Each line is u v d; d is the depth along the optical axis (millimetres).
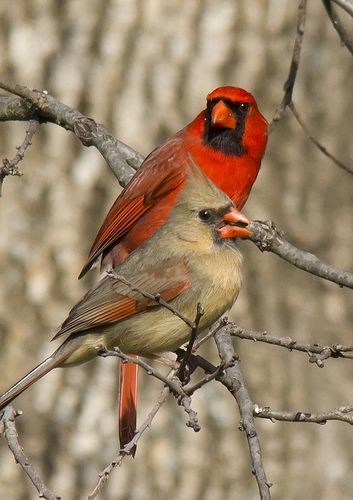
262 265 12430
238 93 9609
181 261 8086
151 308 8094
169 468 12008
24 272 12156
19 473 11953
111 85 12359
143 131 12352
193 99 12445
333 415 7168
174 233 8180
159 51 12438
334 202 12758
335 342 12523
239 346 12375
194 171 8344
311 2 12883
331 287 12547
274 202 12602
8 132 12359
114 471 11992
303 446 12367
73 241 12195
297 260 8539
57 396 12039
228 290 8133
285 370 12414
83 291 12156
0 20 12422
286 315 12445
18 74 12359
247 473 12117
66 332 8164
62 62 12375
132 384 8391
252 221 8609
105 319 8117
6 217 12195
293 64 9336
